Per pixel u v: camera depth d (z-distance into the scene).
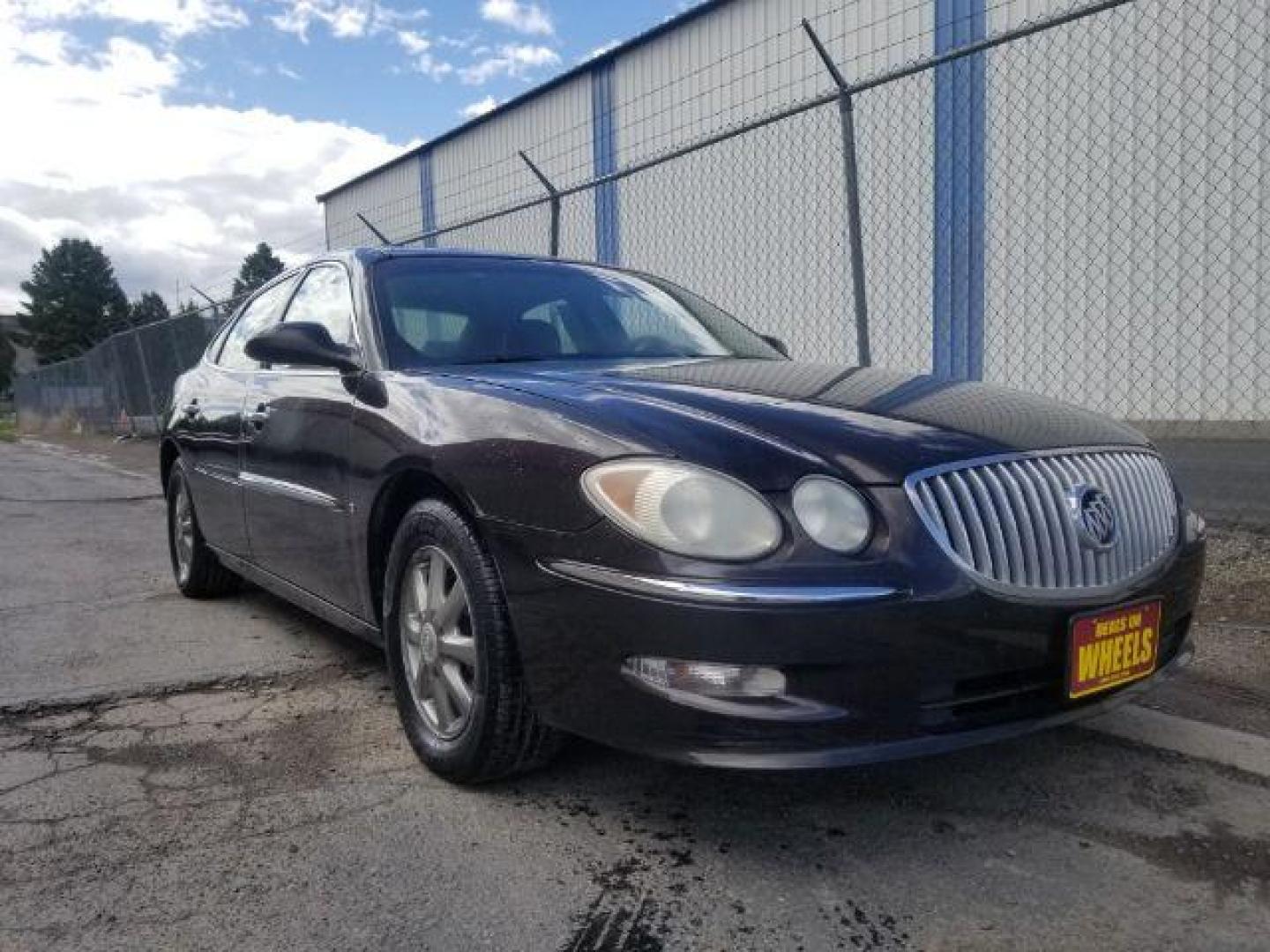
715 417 2.44
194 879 2.31
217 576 4.94
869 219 11.21
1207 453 7.17
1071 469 2.50
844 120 5.44
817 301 11.45
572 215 14.11
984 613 2.22
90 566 6.08
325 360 3.28
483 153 18.66
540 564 2.39
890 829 2.54
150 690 3.63
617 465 2.31
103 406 21.19
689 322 4.05
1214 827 2.54
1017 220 10.12
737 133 6.03
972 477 2.34
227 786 2.81
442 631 2.79
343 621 3.46
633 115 15.12
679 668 2.19
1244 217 8.64
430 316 3.49
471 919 2.14
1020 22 10.04
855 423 2.45
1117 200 9.43
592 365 3.25
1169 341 9.15
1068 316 9.81
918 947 2.04
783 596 2.11
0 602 5.06
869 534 2.20
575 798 2.71
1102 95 9.47
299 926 2.12
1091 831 2.52
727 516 2.17
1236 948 2.04
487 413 2.68
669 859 2.40
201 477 4.61
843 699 2.14
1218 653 3.72
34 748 3.11
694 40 13.89
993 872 2.33
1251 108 8.56
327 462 3.34
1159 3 9.01
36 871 2.35
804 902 2.21
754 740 2.14
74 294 88.62
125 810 2.67
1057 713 2.38
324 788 2.79
